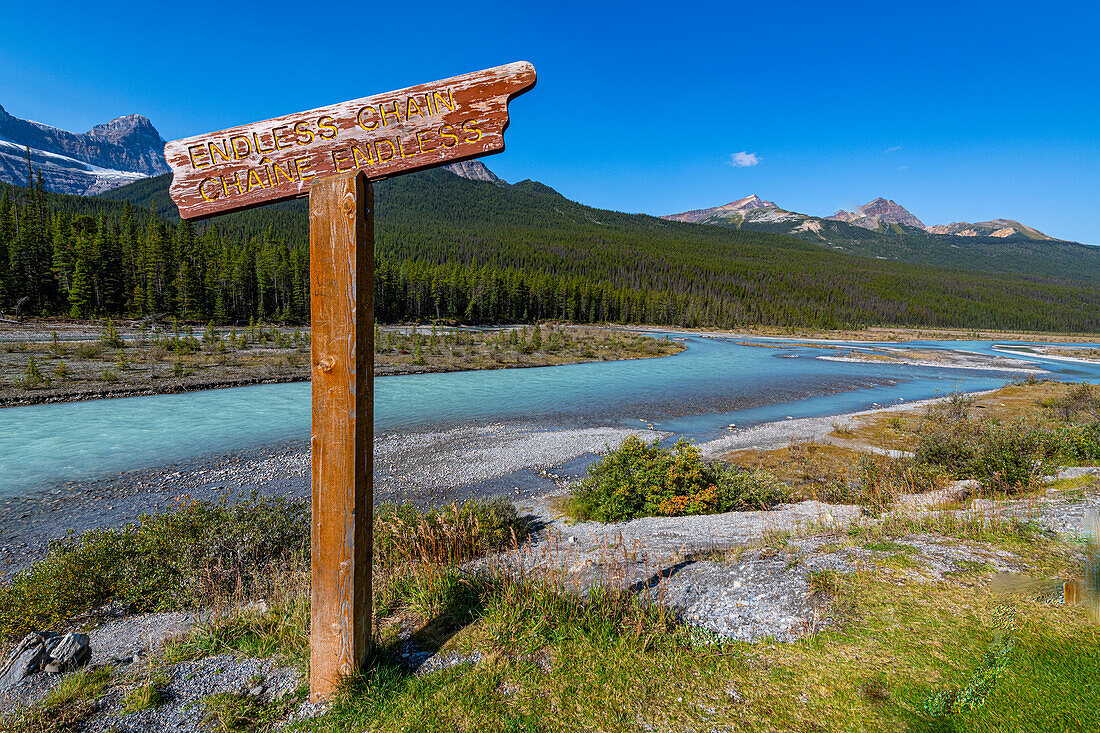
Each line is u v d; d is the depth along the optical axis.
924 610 3.24
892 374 41.84
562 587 3.74
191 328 57.34
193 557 5.44
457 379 33.81
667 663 2.83
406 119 2.61
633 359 51.12
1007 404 24.67
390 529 5.95
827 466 13.95
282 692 2.78
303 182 2.64
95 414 20.38
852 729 2.25
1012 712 2.24
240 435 17.62
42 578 5.32
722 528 7.67
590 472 10.68
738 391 30.64
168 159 2.72
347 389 2.51
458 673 2.75
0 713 2.77
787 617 3.34
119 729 2.52
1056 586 3.32
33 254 56.44
